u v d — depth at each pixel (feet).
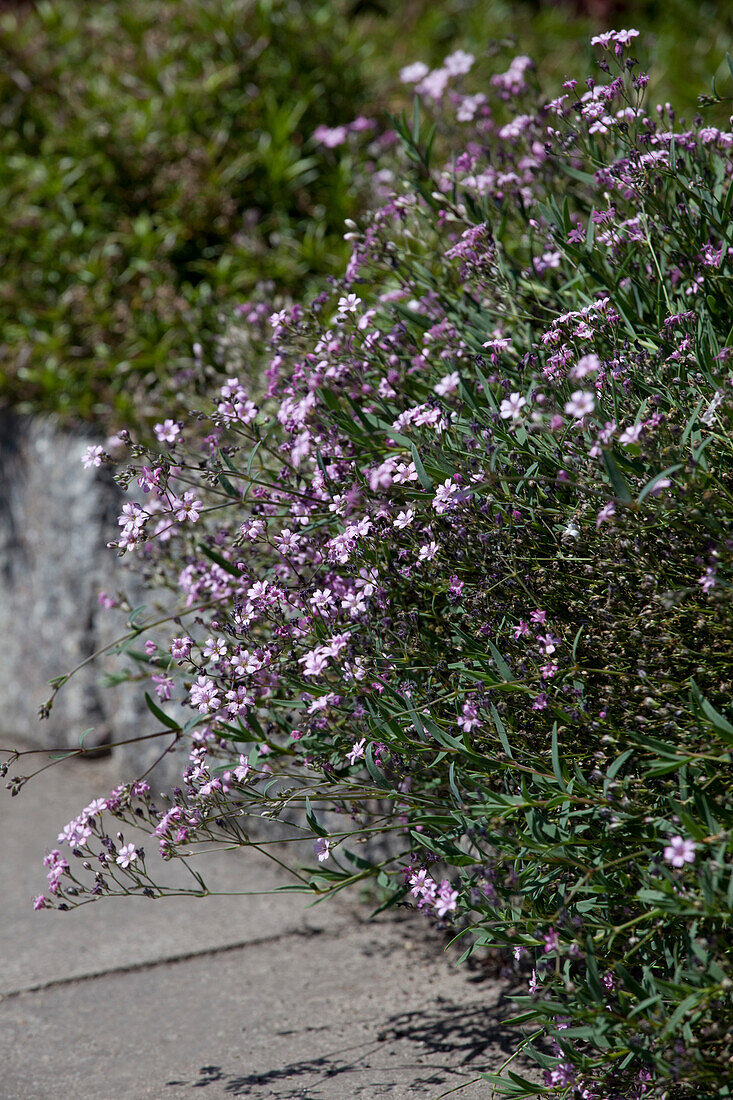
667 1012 6.81
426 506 8.13
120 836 7.95
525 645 7.60
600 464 7.16
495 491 7.77
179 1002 9.87
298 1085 8.40
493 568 7.66
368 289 12.84
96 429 15.48
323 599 8.09
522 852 7.06
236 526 10.80
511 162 11.17
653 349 8.30
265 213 17.47
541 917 6.95
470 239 9.36
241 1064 8.78
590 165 9.97
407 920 11.28
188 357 15.19
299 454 8.59
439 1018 9.28
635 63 9.20
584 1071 6.82
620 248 8.80
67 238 17.46
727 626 6.79
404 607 8.36
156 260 16.74
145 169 17.52
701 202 8.62
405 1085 8.29
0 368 17.11
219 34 18.75
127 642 9.95
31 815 14.38
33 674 17.17
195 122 18.11
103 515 15.42
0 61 19.93
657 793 7.13
